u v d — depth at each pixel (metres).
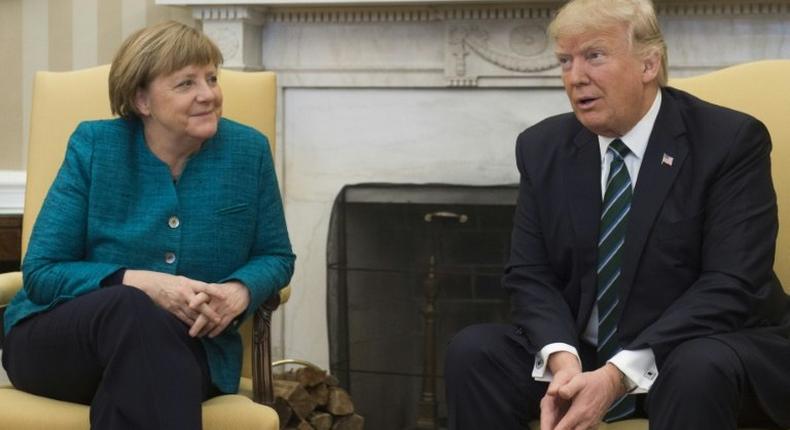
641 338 2.13
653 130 2.27
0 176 3.80
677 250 2.23
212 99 2.37
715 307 2.13
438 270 3.51
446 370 2.28
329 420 3.28
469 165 3.67
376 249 3.60
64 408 2.28
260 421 2.22
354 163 3.74
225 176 2.46
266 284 2.41
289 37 3.73
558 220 2.31
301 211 3.79
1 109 3.83
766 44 3.43
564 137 2.36
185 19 3.78
